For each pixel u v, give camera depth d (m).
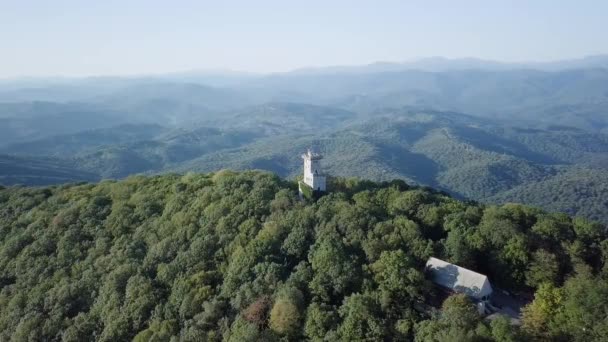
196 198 141.50
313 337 86.81
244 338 85.50
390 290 93.25
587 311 81.44
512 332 77.69
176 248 120.50
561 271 107.88
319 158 147.62
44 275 122.38
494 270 108.56
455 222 120.31
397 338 83.81
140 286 108.06
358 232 113.31
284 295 93.88
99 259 121.81
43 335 105.44
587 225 121.62
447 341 75.81
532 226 122.62
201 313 97.25
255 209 129.50
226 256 114.94
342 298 96.56
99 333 103.56
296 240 113.06
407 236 113.25
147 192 156.50
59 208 152.00
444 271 102.31
